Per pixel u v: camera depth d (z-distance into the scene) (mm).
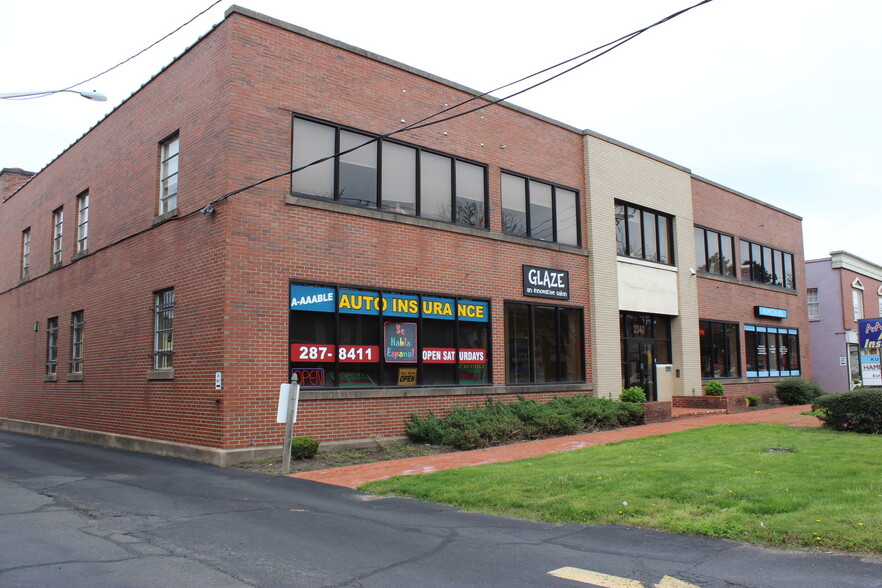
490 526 7637
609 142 21797
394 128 15820
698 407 22500
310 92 14359
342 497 9391
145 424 14898
